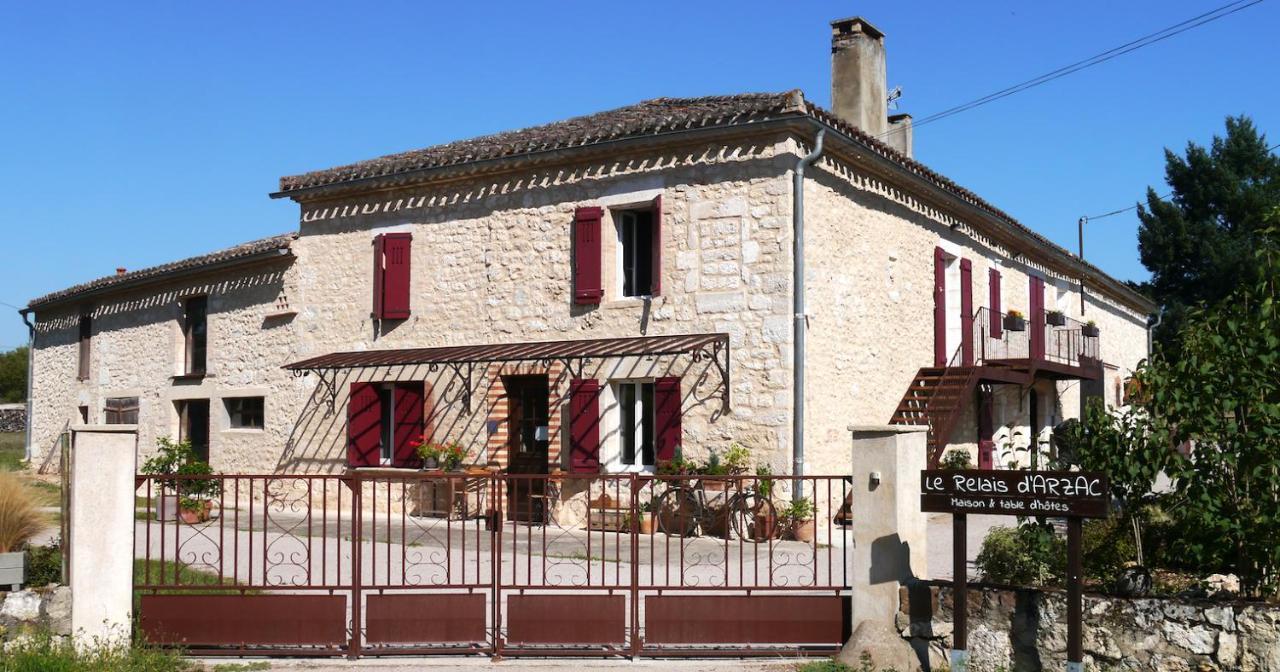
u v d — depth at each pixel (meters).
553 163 14.91
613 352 13.16
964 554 6.73
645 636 7.33
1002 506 6.57
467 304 15.72
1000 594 6.79
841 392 13.93
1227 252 33.97
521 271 15.23
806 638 7.33
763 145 13.31
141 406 20.78
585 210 14.55
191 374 19.48
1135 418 7.19
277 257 17.66
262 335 18.12
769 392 13.08
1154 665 6.36
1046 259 22.36
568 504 14.43
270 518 15.38
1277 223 7.26
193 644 7.45
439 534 13.25
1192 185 36.34
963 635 6.70
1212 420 6.60
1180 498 6.96
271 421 17.78
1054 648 6.62
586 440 14.25
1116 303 28.81
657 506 13.40
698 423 13.55
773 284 13.16
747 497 12.87
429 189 16.22
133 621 7.40
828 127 13.13
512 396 15.43
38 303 24.41
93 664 6.68
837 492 13.71
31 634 7.07
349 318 16.94
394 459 16.08
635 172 14.28
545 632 7.38
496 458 15.08
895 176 15.33
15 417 38.31
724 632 7.34
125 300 21.58
